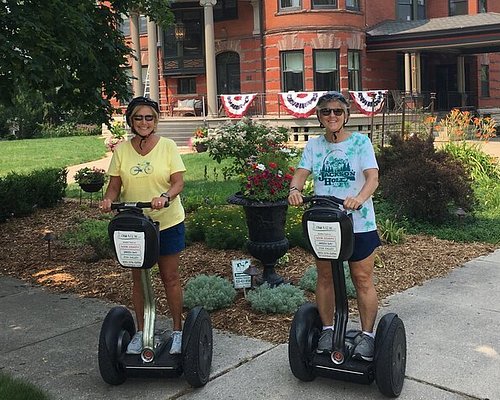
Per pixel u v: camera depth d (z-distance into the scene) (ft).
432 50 87.56
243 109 81.05
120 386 14.12
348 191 13.51
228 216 29.14
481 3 99.40
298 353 13.52
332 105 13.32
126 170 13.97
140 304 14.52
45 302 20.81
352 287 19.67
